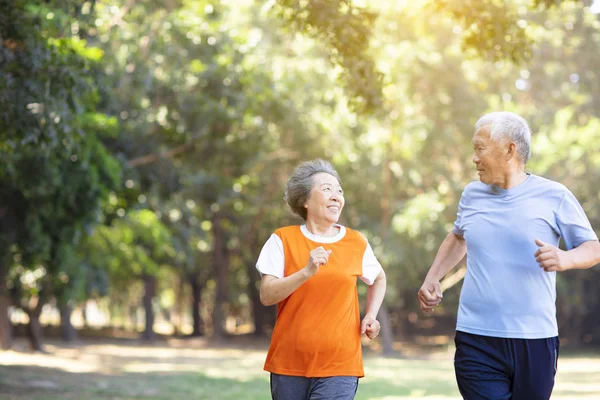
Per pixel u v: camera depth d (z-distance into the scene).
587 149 41.50
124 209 23.09
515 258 4.90
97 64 14.23
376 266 5.29
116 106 21.00
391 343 43.59
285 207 42.69
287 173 39.06
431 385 20.23
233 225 48.75
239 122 23.52
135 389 16.47
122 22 25.05
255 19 35.91
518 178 5.02
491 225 4.97
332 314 5.01
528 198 4.95
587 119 45.38
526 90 44.97
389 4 23.64
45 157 15.20
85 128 16.98
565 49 42.72
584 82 43.97
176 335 61.75
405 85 34.69
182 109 22.80
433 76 34.81
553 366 4.93
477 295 4.98
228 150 25.28
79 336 57.78
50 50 11.12
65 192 16.81
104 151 18.12
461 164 41.78
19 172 15.96
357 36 10.75
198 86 23.59
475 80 38.19
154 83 23.23
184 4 25.52
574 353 47.53
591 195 41.34
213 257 53.88
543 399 4.90
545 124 44.41
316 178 5.20
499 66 37.81
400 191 42.72
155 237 33.72
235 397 15.04
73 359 29.36
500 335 4.89
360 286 38.91
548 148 41.22
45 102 11.03
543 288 4.91
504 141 4.93
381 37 29.28
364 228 40.66
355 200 40.88
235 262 57.84
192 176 32.72
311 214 5.21
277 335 5.09
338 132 36.59
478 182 5.19
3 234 18.19
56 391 15.37
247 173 33.97
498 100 39.88
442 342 54.91
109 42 22.88
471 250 5.05
